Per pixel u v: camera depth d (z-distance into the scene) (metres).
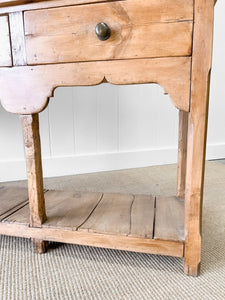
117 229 0.66
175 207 0.81
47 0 0.57
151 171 1.48
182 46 0.53
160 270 0.64
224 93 1.69
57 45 0.60
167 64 0.55
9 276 0.62
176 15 0.52
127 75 0.57
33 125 0.66
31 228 0.70
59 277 0.61
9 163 1.34
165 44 0.54
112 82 0.59
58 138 1.40
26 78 0.63
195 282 0.60
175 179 1.35
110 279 0.61
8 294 0.56
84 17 0.57
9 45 0.62
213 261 0.68
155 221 0.71
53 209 0.79
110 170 1.51
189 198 0.59
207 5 0.50
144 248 0.63
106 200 0.87
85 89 1.38
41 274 0.63
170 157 1.62
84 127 1.42
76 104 1.38
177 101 0.56
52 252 0.72
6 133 1.31
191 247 0.61
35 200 0.68
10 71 0.64
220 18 1.56
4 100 0.66
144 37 0.55
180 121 0.84
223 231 0.83
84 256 0.70
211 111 1.69
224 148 1.76
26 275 0.62
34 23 0.60
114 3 0.55
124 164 1.53
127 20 0.55
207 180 1.32
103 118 1.44
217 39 1.59
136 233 0.64
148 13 0.53
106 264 0.67
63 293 0.56
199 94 0.54
